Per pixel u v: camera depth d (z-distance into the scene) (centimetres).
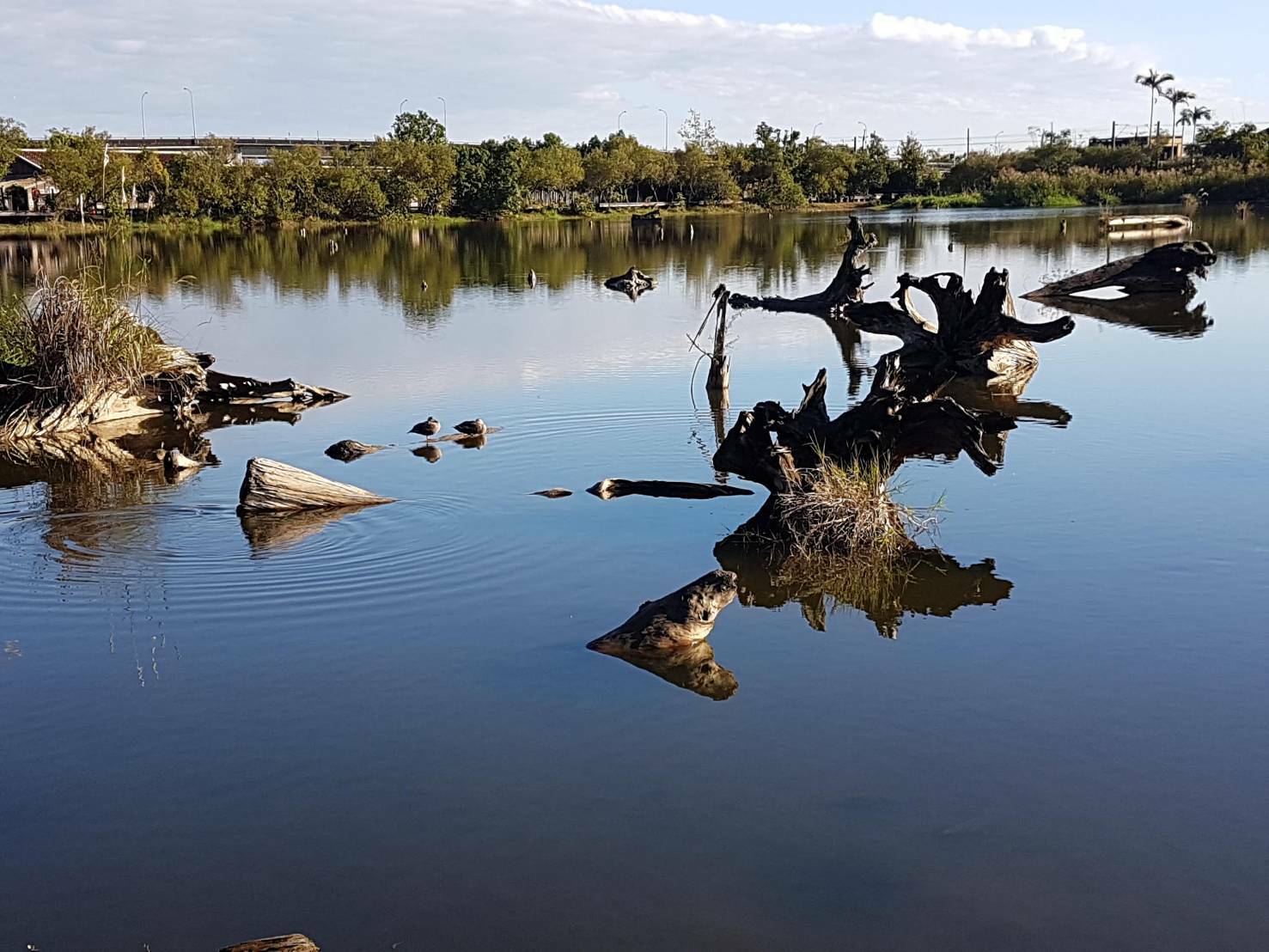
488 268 5294
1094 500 1421
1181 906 666
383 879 695
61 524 1386
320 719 895
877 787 790
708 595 1037
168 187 8550
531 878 695
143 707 919
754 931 645
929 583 1173
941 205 12444
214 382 2202
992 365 2272
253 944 620
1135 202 11412
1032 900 671
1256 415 1867
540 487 1523
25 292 2953
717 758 832
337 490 1443
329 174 9638
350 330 3212
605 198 12719
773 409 1418
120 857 721
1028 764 819
